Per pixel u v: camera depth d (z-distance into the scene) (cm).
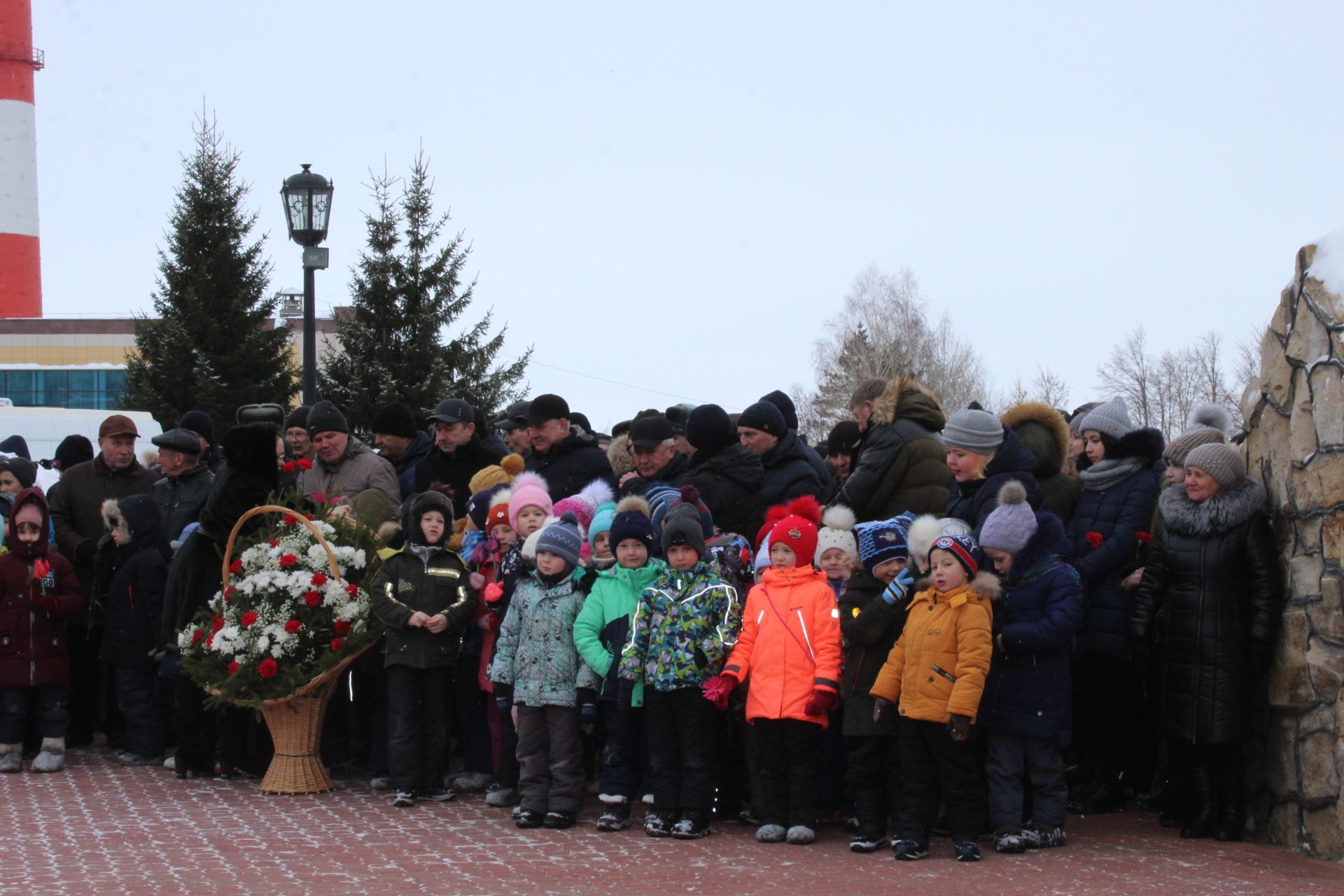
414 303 2644
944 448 764
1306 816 634
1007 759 645
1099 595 725
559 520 739
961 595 628
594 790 827
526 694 704
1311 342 657
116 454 1012
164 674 880
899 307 5366
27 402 5084
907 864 611
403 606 762
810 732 666
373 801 784
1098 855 628
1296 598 650
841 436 827
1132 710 752
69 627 991
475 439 953
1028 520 640
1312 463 641
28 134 4791
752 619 684
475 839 670
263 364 2997
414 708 769
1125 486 733
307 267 1313
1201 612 670
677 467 830
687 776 680
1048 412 759
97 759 944
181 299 3009
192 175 3066
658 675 679
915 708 625
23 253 4859
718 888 557
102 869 593
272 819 721
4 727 883
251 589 805
